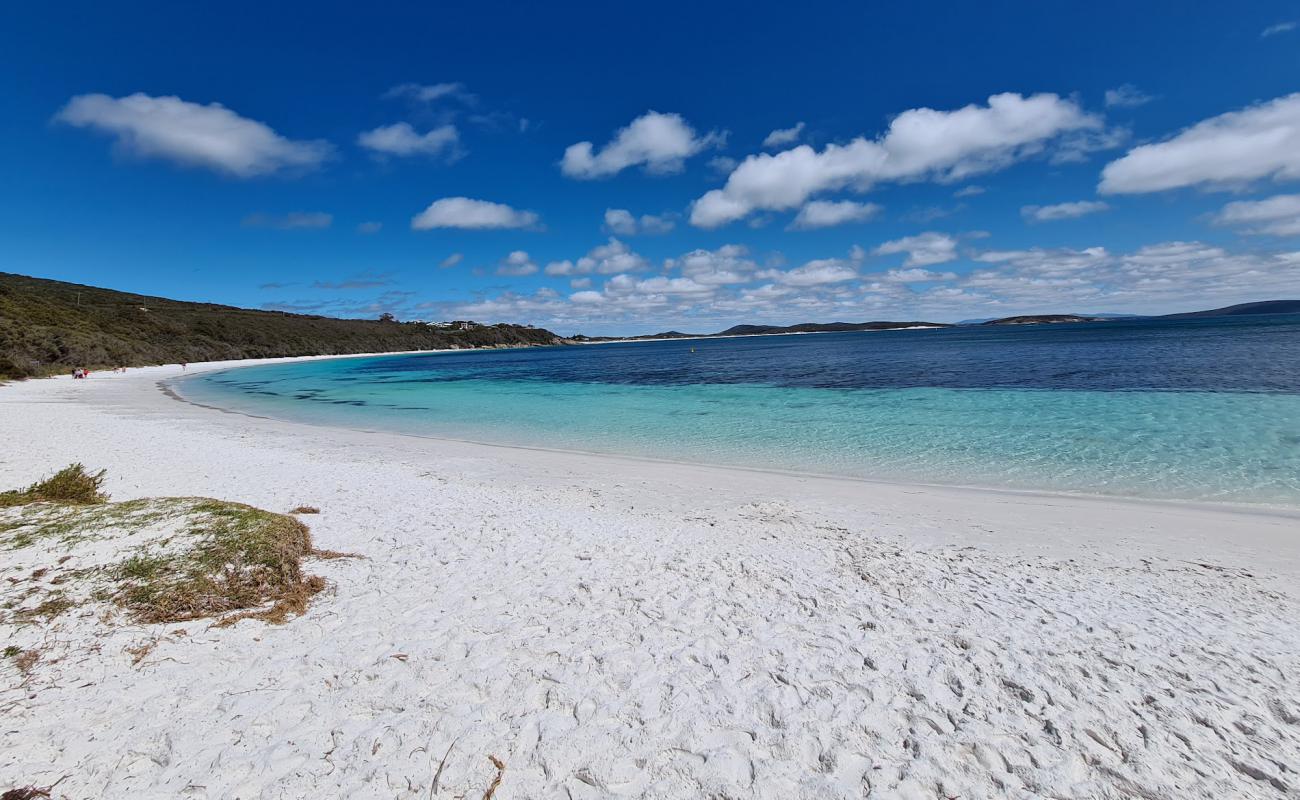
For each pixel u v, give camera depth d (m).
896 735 3.73
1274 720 3.87
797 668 4.51
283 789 3.17
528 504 9.71
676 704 4.04
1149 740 3.67
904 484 11.52
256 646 4.66
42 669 4.04
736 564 6.86
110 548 5.81
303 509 8.82
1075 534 8.17
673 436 17.92
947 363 44.34
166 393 34.47
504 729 3.75
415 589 5.95
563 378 46.84
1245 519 8.83
